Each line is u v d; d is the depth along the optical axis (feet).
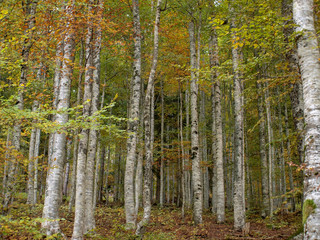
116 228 32.35
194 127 41.65
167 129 80.12
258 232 33.04
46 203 24.34
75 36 27.12
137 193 38.78
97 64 33.12
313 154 13.87
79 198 22.17
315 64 15.64
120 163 82.74
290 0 25.08
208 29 43.73
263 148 51.39
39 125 17.80
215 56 41.70
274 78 24.77
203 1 46.39
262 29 21.63
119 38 37.01
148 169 27.66
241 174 36.73
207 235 32.40
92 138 32.53
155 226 39.19
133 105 38.11
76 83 56.54
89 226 30.32
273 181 54.75
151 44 53.93
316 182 13.24
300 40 16.62
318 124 14.33
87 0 25.07
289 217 45.47
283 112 66.03
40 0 26.17
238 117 38.01
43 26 26.71
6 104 17.89
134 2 40.37
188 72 51.55
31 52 26.30
